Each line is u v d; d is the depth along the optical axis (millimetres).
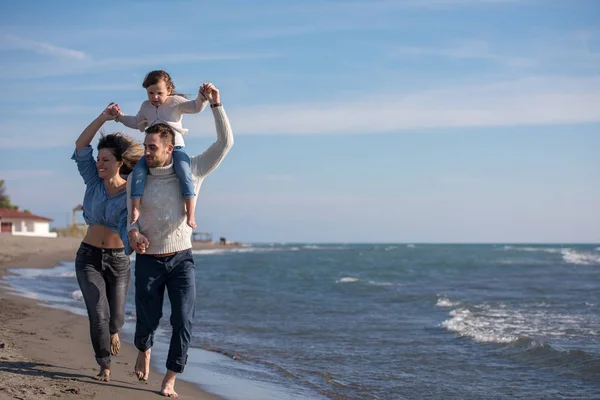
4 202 62969
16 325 8258
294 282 21531
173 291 4668
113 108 4902
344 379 6559
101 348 5047
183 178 4504
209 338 8969
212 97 4555
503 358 7809
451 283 22359
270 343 8703
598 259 48250
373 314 12281
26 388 4570
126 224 4695
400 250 85438
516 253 65500
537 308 13562
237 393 5652
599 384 6508
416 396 5969
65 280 18500
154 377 5875
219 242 110750
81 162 4852
